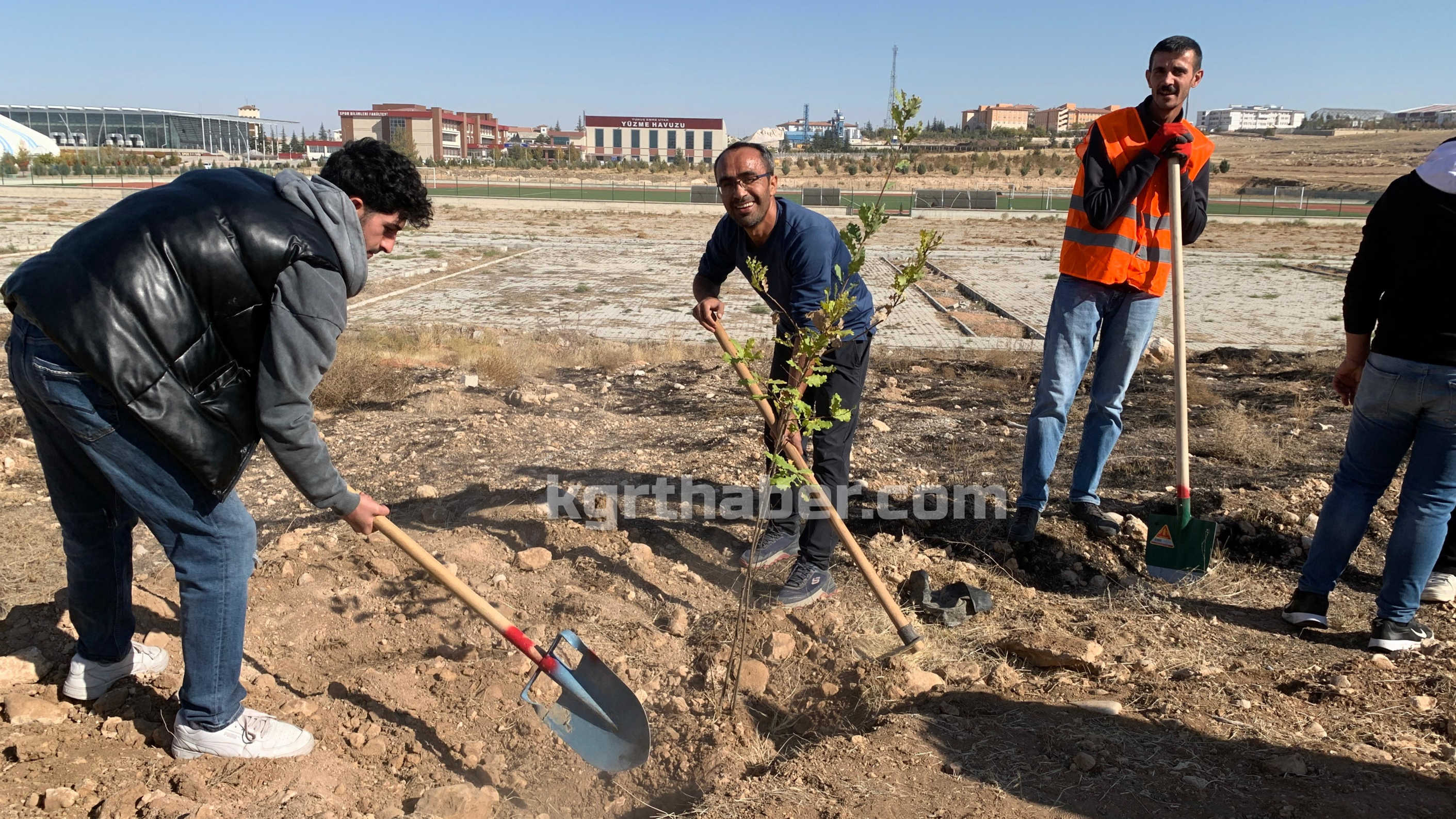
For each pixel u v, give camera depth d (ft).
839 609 12.75
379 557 13.62
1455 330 10.97
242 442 8.13
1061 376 14.69
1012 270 75.15
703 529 15.42
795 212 12.12
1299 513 15.79
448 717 10.32
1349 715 10.06
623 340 41.75
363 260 8.41
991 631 12.45
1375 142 424.05
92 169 202.28
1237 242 104.99
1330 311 53.52
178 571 8.39
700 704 10.69
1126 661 11.66
